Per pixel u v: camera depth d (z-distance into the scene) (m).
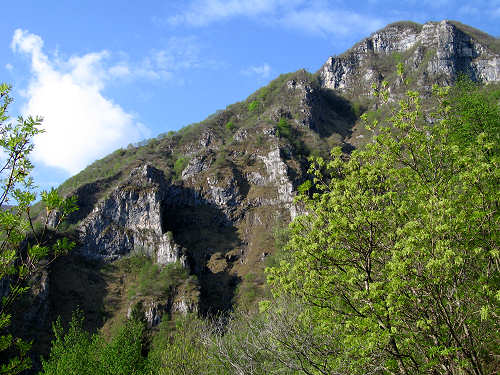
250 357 14.26
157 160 185.75
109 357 31.86
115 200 138.50
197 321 22.52
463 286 11.79
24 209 8.46
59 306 101.25
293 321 13.45
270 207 148.00
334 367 12.30
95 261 123.69
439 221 11.09
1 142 8.66
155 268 119.56
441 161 14.24
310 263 13.55
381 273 13.34
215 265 128.88
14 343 8.48
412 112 14.76
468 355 11.41
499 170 11.95
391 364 11.88
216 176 160.38
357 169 14.36
